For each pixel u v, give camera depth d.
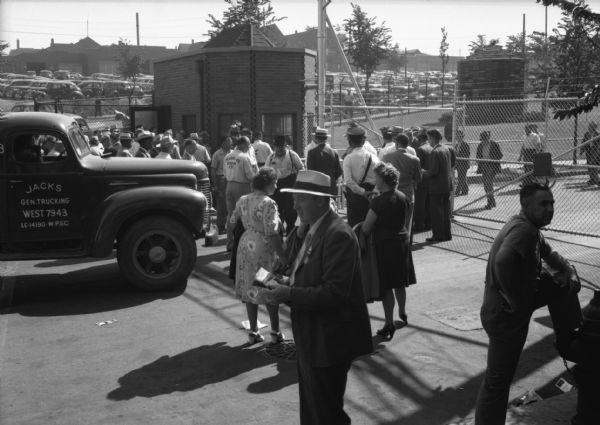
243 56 18.08
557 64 18.95
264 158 11.87
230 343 6.18
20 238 7.74
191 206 7.96
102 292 8.10
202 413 4.68
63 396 5.01
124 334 6.47
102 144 14.30
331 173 10.00
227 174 10.05
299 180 3.57
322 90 14.05
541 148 15.70
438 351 5.84
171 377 5.36
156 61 21.30
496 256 3.96
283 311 7.23
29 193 7.70
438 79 63.84
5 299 7.75
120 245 7.88
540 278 4.11
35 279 8.89
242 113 18.34
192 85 19.11
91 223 7.84
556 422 4.35
